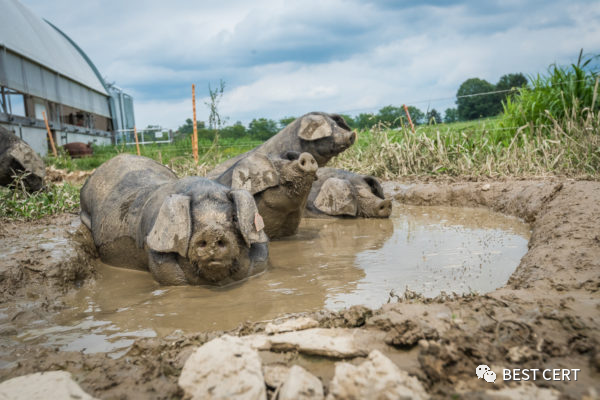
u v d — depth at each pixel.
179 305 3.93
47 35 30.16
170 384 2.48
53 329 3.57
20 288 4.39
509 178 8.93
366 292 3.97
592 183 6.48
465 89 41.59
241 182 5.89
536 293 3.18
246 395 2.21
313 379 2.28
